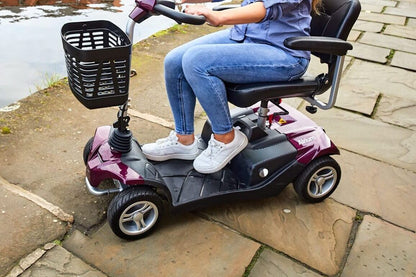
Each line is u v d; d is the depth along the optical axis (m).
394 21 4.98
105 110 2.68
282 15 1.60
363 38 4.36
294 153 1.87
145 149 1.84
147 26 4.32
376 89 3.27
